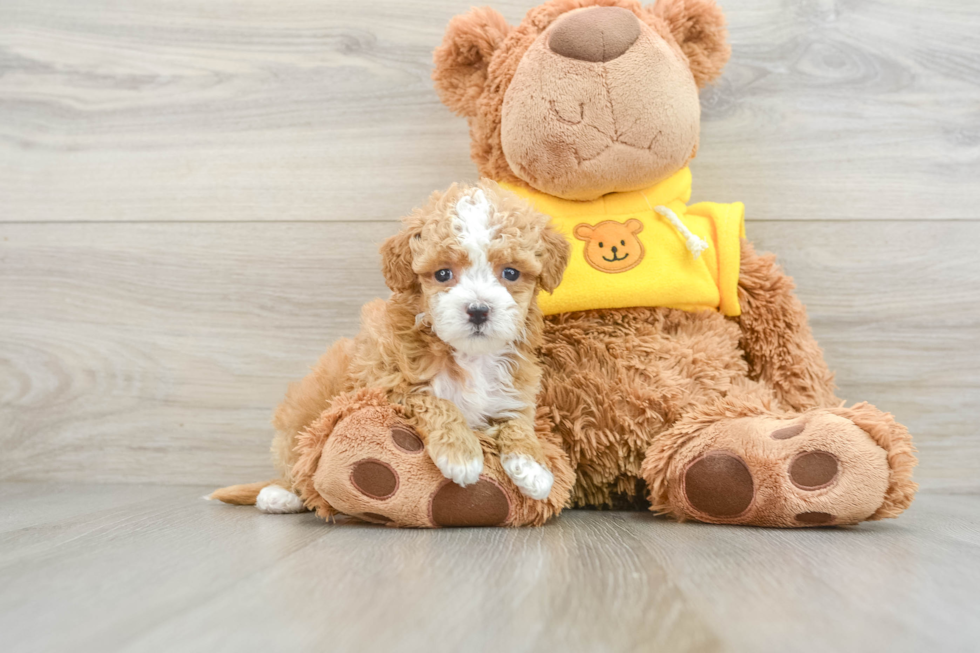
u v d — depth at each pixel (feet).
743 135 5.99
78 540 3.60
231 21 6.20
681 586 2.66
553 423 4.56
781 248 5.99
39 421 6.20
